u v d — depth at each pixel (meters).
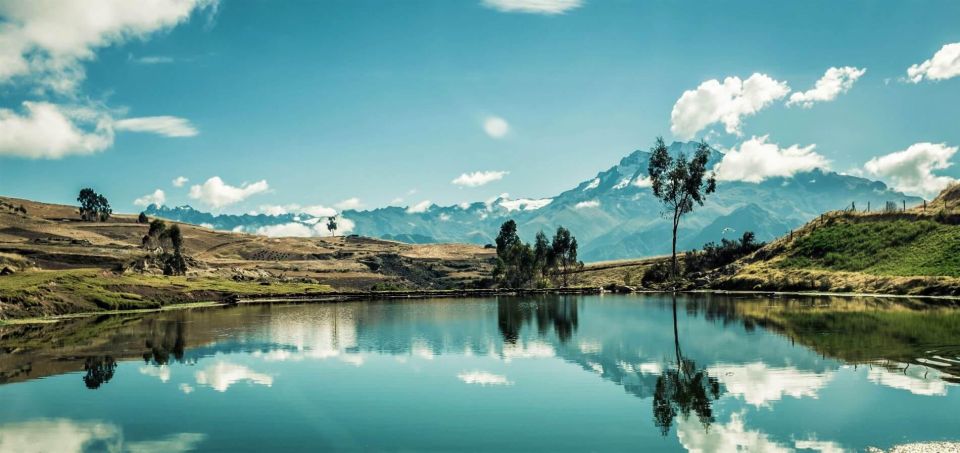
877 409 35.28
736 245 184.25
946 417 33.50
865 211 158.62
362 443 32.50
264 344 67.69
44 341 72.81
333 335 75.06
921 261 121.69
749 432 32.50
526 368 50.97
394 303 147.50
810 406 36.44
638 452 30.28
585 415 36.56
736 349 56.00
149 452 31.59
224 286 188.00
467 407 38.94
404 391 43.47
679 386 42.88
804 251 150.00
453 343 65.88
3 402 41.84
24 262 163.25
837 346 55.16
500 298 161.25
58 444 33.06
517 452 30.77
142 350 64.25
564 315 96.75
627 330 73.38
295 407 39.66
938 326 65.31
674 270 171.62
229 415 38.00
